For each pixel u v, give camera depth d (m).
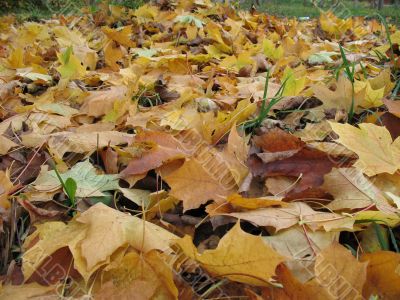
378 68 0.93
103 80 0.98
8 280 0.43
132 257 0.41
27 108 0.82
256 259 0.35
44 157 0.64
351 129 0.52
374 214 0.41
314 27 2.01
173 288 0.38
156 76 1.00
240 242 0.35
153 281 0.39
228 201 0.46
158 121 0.73
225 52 1.29
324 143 0.56
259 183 0.52
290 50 1.28
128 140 0.65
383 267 0.37
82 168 0.57
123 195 0.54
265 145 0.56
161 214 0.49
